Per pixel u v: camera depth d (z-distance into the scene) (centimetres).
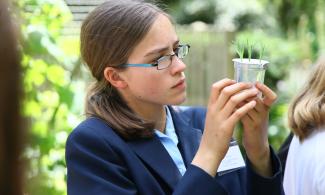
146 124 150
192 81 621
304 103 213
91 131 148
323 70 217
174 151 156
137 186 144
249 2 888
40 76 296
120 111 152
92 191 141
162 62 148
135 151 149
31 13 305
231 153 159
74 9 331
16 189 55
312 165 203
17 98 55
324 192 198
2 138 54
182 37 627
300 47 845
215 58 611
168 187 147
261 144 154
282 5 875
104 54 151
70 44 336
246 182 157
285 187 216
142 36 147
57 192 294
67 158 149
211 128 141
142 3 153
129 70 149
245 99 142
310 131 211
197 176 137
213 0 912
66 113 308
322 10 855
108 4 154
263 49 150
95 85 159
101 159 144
